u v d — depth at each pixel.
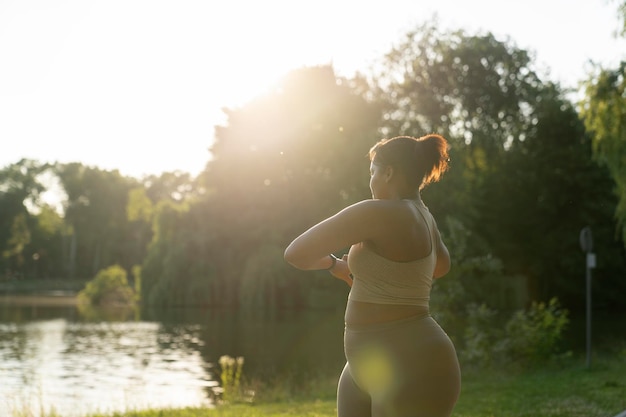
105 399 16.16
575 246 46.28
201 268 48.31
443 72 46.41
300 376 19.39
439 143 2.86
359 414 2.88
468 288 18.20
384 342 2.68
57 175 111.38
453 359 2.70
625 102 19.17
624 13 18.47
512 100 47.72
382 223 2.65
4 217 103.44
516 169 46.94
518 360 16.30
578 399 10.29
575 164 45.56
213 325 36.59
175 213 50.25
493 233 46.19
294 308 46.28
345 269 2.95
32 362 23.39
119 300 58.06
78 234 110.12
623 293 48.12
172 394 16.94
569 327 32.16
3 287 95.12
